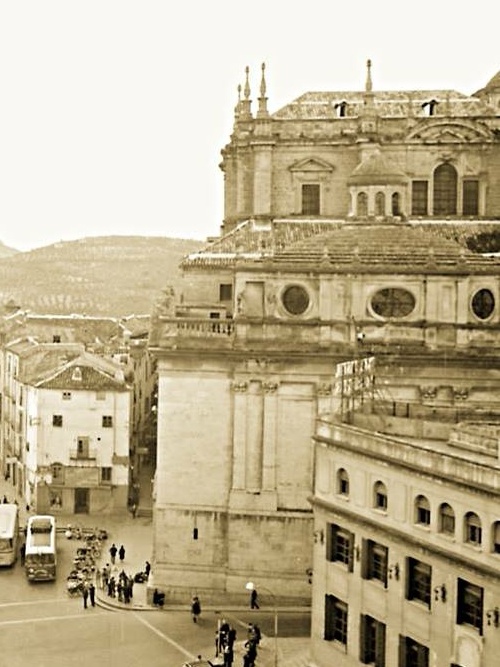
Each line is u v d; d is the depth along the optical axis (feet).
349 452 195.11
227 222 338.34
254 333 261.03
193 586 262.06
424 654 176.45
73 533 326.65
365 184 280.10
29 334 456.86
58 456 359.25
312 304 261.24
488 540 160.66
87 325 471.21
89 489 359.46
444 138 311.06
